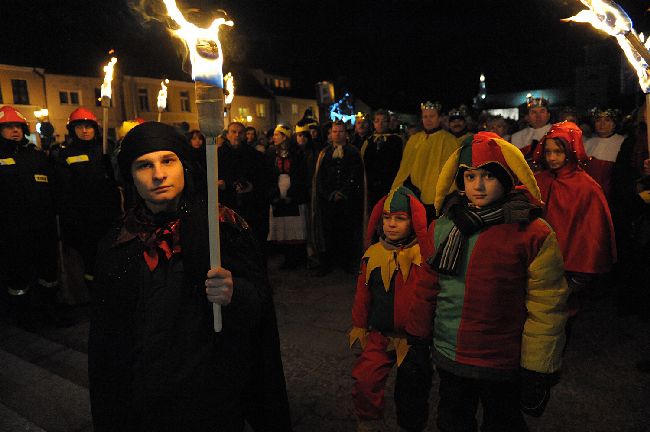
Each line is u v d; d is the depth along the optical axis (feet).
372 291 8.48
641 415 9.47
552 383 6.17
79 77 94.79
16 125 14.73
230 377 5.25
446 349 6.70
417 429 8.00
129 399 5.06
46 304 15.42
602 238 11.05
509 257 6.20
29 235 14.78
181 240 5.11
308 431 9.29
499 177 6.32
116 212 15.44
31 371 11.70
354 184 19.52
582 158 11.57
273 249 25.08
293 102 149.07
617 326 13.84
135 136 5.16
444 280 6.77
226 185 16.65
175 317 5.03
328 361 12.19
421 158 17.31
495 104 98.02
